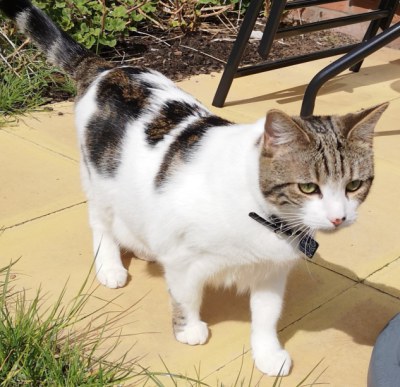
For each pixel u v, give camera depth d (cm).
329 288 111
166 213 96
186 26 192
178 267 98
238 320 106
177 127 101
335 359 101
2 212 122
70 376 91
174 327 102
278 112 88
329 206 90
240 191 91
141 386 94
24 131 145
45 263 112
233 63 154
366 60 192
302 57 168
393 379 90
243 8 205
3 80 157
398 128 152
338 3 208
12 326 97
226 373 98
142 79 108
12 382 92
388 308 108
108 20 173
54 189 128
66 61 116
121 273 110
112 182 104
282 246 93
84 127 107
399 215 126
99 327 102
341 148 91
